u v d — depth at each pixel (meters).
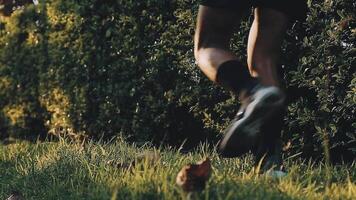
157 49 6.95
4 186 4.84
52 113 8.53
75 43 7.86
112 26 7.45
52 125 8.51
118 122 7.47
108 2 7.48
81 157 5.14
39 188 4.56
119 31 7.35
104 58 7.54
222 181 3.58
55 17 8.10
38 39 8.57
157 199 3.49
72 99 7.98
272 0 3.58
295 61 5.63
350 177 4.38
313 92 5.66
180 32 6.63
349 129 5.34
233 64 2.99
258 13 3.64
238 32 5.92
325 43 5.20
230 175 3.92
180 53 6.65
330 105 5.27
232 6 3.16
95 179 4.24
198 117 6.83
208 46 3.17
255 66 3.66
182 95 6.70
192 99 6.64
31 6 8.73
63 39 8.02
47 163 5.16
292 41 5.63
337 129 5.23
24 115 9.00
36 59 8.63
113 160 4.87
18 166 5.47
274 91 2.76
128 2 7.22
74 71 7.88
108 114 7.54
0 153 6.31
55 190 4.28
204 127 6.46
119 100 7.41
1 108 9.33
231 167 4.57
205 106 6.52
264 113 2.79
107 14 7.49
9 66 9.08
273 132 3.90
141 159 4.71
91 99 7.75
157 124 7.12
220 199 3.12
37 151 6.29
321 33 5.23
